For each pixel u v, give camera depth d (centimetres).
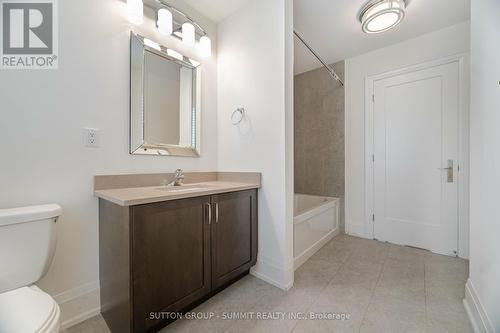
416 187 240
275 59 167
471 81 137
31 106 113
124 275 105
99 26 135
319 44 251
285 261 163
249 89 185
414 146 241
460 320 128
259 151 180
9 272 96
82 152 129
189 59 187
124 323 106
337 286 166
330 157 303
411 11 196
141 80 155
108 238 122
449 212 221
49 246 106
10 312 79
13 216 96
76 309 127
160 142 168
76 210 127
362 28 205
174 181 168
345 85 289
